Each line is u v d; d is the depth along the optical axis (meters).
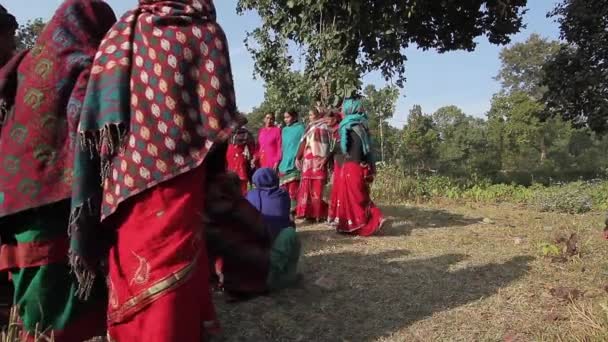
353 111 7.08
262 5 14.37
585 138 42.56
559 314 4.05
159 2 2.74
